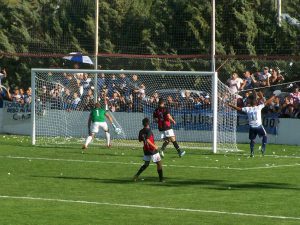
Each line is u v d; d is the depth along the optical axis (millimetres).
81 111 65375
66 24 85625
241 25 75188
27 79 82812
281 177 40844
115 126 61938
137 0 84250
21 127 71812
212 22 62000
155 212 30047
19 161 48250
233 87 65688
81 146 59594
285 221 28297
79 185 37562
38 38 86750
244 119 63719
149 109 63062
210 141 60812
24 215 29281
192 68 76500
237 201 32719
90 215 29344
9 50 83500
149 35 80062
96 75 63719
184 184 38062
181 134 62062
